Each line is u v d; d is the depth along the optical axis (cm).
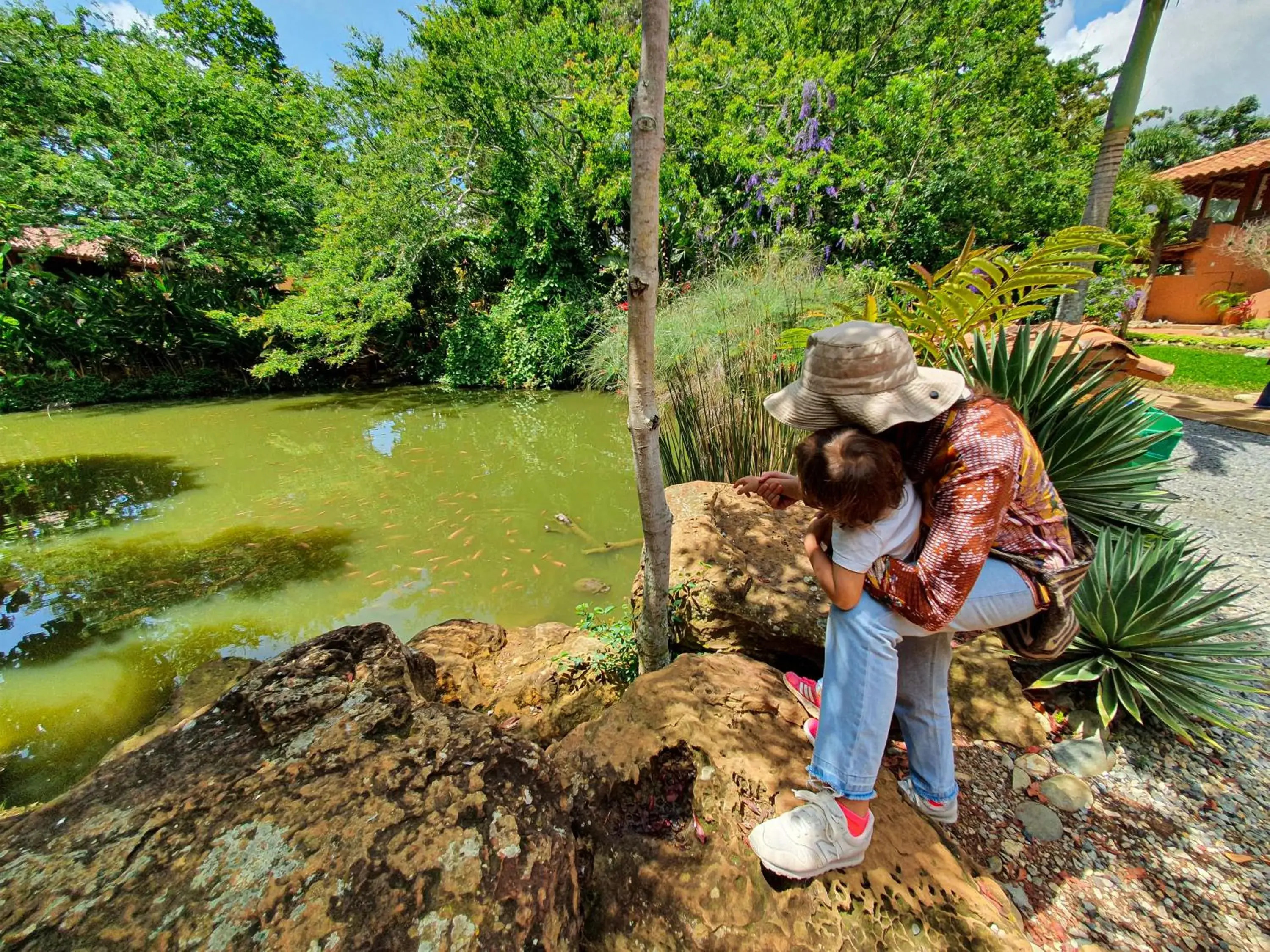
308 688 171
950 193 1032
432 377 1404
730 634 266
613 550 472
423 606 402
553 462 728
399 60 1325
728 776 164
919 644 147
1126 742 212
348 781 136
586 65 1137
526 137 1238
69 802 133
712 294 699
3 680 330
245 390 1373
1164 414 408
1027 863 169
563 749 178
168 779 139
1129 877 164
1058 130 1420
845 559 127
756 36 1227
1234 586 316
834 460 114
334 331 1169
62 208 1170
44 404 1194
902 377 116
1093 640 235
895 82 995
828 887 138
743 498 335
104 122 1257
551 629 339
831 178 953
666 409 557
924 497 127
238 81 1313
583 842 153
